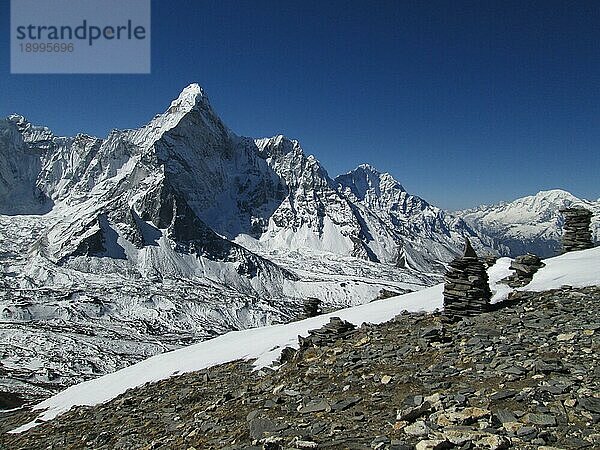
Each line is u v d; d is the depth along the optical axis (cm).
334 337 3047
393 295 4878
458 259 2897
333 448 1344
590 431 1249
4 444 2709
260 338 3966
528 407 1448
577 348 1905
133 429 2252
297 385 2228
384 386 1930
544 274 3394
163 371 3709
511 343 2123
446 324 2772
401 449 1249
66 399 3872
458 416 1397
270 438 1471
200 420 2058
